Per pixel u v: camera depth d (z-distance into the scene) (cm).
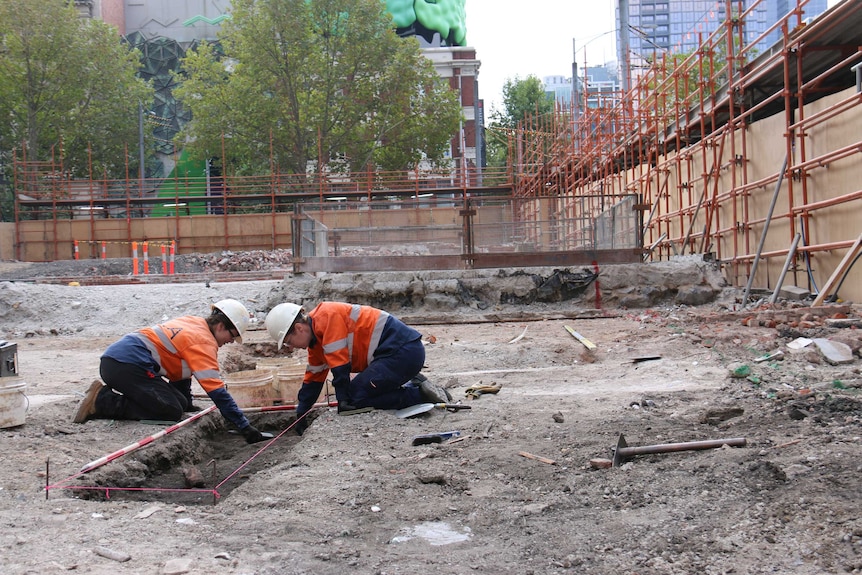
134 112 5288
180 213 4972
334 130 4625
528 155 4253
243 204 4556
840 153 1223
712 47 1778
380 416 684
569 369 954
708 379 818
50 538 388
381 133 4559
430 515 432
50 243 3953
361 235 1744
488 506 446
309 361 721
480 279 1661
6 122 4875
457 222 1733
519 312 1583
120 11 6512
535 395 783
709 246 1769
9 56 4656
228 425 771
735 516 399
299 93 4528
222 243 3875
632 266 1648
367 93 4494
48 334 1636
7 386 646
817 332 1020
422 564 363
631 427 607
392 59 4506
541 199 1755
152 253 3881
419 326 1516
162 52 6219
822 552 348
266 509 448
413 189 3922
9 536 390
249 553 370
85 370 1109
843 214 1289
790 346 948
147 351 700
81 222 3931
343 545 387
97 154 5212
